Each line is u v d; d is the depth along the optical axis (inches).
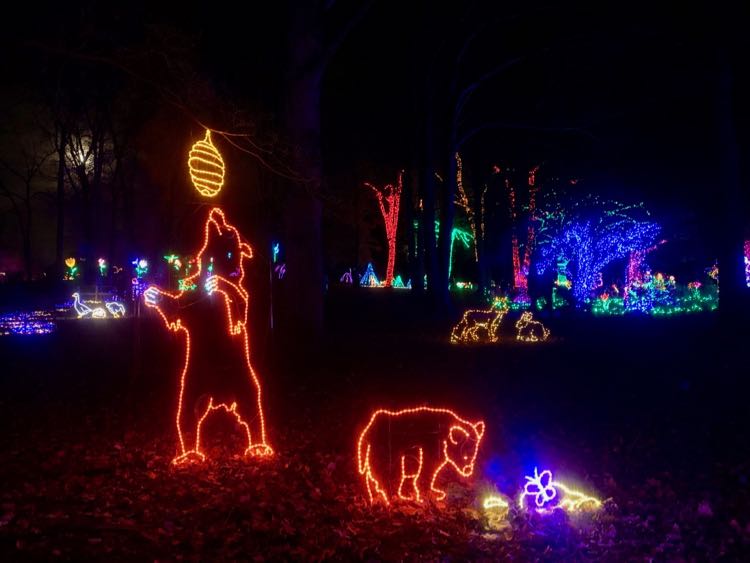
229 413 428.1
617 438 375.6
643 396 479.2
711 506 272.7
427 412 417.4
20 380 551.8
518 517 264.7
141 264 1488.7
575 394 490.6
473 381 542.6
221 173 324.8
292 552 229.1
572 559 230.5
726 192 810.2
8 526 237.3
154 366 601.0
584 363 633.6
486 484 301.3
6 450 343.6
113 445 355.6
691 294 1373.0
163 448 352.2
